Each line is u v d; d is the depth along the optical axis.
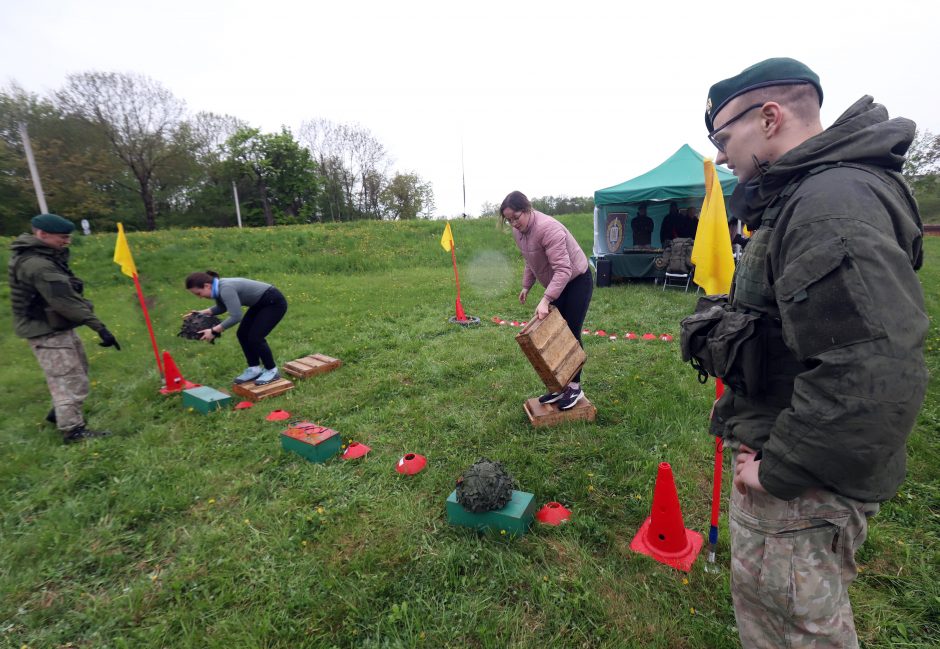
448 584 2.32
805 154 1.12
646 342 6.14
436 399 4.57
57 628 2.23
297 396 4.87
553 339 3.52
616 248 11.72
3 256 12.12
